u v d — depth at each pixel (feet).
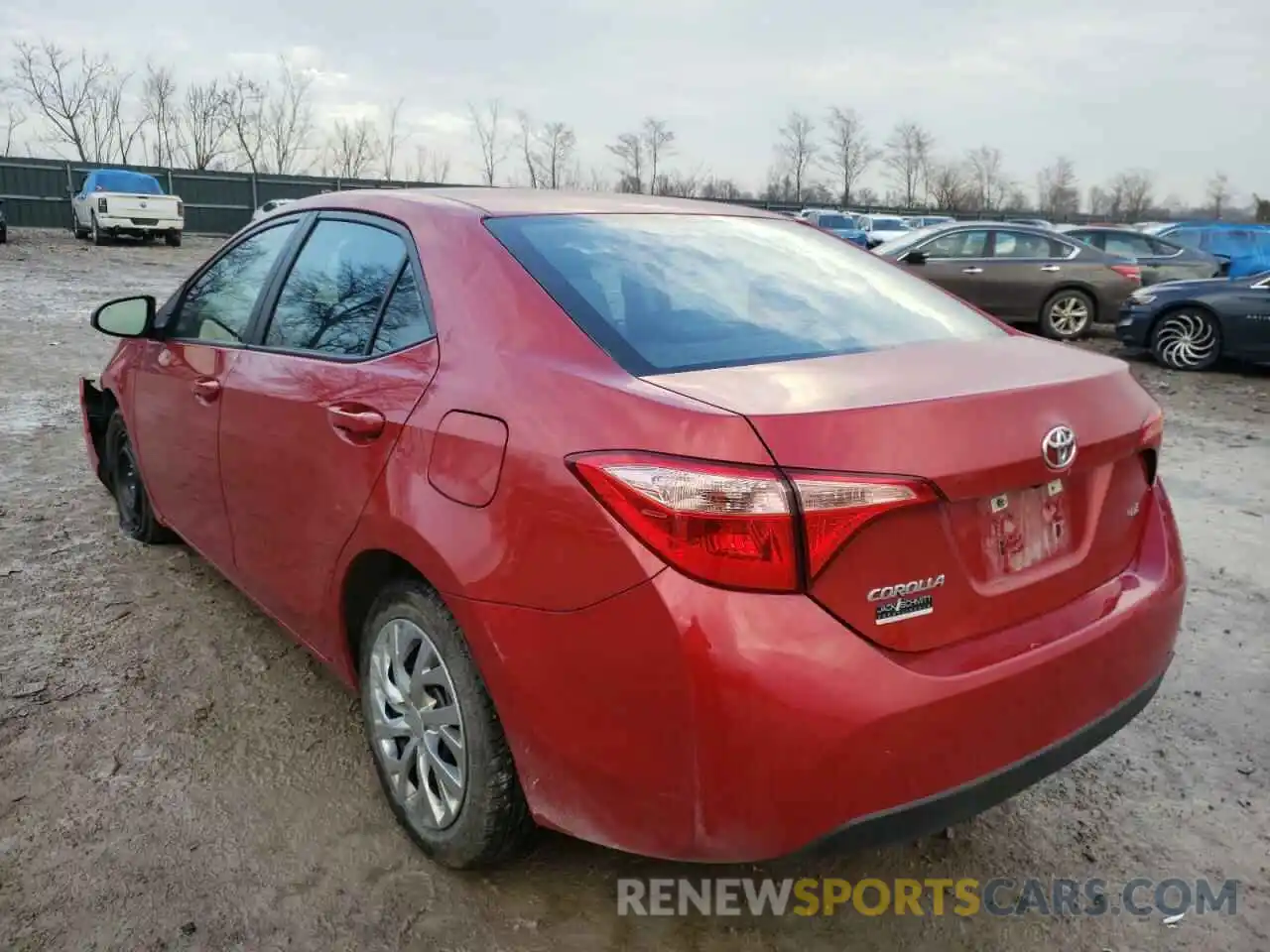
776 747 5.89
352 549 8.38
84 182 99.55
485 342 7.55
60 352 32.94
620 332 7.30
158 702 10.66
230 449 10.45
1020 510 6.99
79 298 48.60
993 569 6.82
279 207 11.51
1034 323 45.32
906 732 6.10
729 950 7.52
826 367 7.11
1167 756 10.31
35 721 10.18
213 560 11.79
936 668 6.34
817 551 5.91
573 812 6.79
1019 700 6.61
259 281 10.96
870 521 6.02
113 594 13.30
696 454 5.97
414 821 8.27
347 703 10.78
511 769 7.37
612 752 6.38
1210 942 7.75
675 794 6.19
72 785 9.14
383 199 9.71
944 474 6.23
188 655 11.71
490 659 6.94
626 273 8.21
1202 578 15.19
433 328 8.11
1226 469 22.00
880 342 8.09
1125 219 220.02
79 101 155.94
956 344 8.24
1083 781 9.84
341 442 8.46
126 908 7.64
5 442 21.03
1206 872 8.55
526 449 6.72
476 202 9.20
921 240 44.52
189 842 8.44
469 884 8.06
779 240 9.99
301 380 9.26
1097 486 7.62
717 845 6.15
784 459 5.90
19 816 8.68
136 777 9.30
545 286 7.69
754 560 5.86
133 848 8.33
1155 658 7.85
